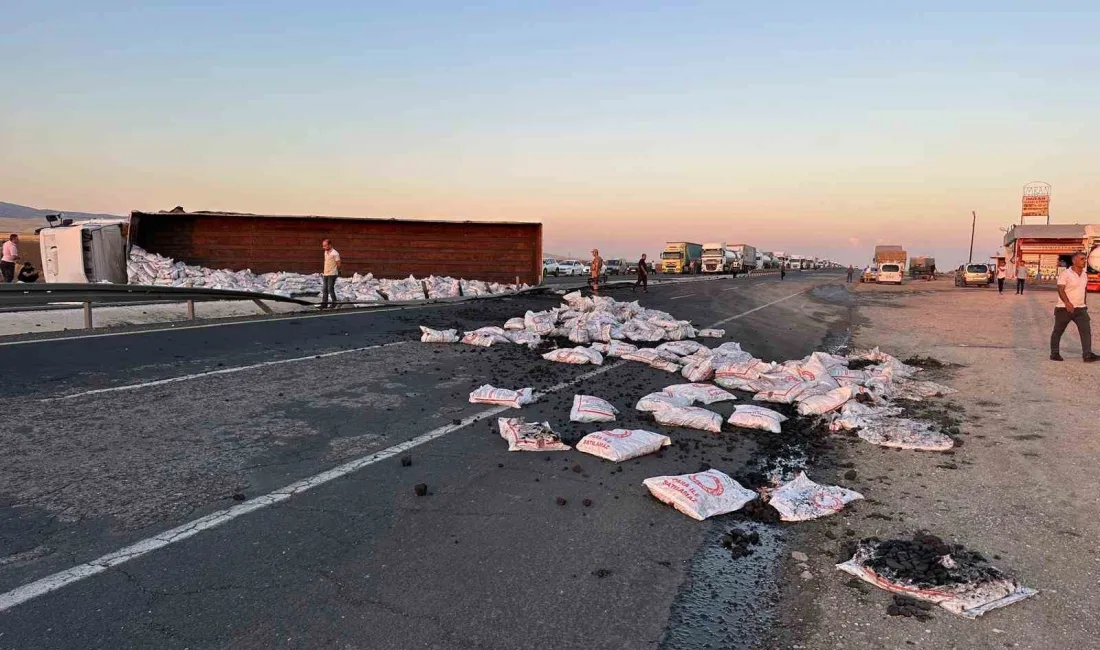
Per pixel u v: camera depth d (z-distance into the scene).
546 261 57.78
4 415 5.84
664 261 65.94
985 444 5.98
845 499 4.45
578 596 3.16
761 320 18.80
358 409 6.64
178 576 3.21
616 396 7.73
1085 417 6.91
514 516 4.11
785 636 2.86
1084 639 2.79
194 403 6.55
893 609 3.04
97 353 8.77
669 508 4.34
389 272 25.83
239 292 14.21
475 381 8.28
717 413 7.07
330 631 2.79
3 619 2.77
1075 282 10.44
